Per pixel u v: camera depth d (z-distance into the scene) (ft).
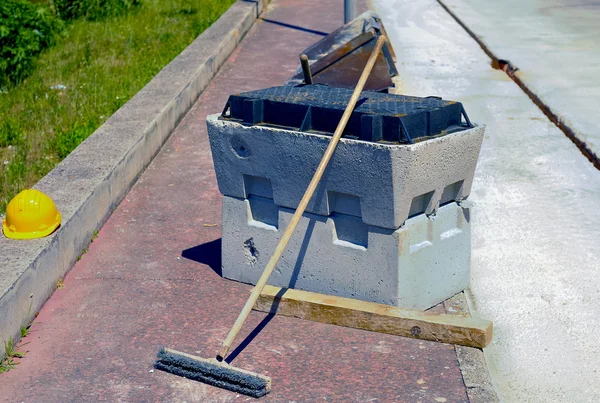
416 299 15.47
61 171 20.80
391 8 59.52
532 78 35.47
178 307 15.97
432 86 35.50
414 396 12.85
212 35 42.50
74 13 51.31
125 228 20.15
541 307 16.30
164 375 13.61
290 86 17.43
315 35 48.49
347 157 14.44
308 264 15.88
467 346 14.26
